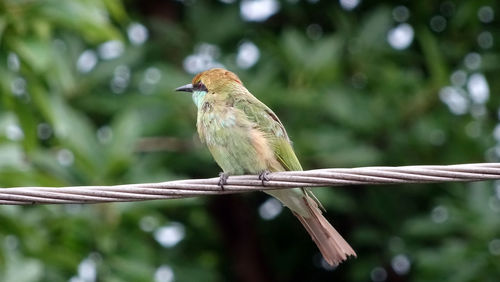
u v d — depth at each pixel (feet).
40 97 38.06
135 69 53.11
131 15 54.70
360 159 48.37
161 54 53.98
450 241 47.42
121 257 42.27
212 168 51.24
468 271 46.03
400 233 51.88
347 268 56.75
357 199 53.52
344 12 56.24
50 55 38.04
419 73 54.75
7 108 38.99
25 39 37.47
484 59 52.08
